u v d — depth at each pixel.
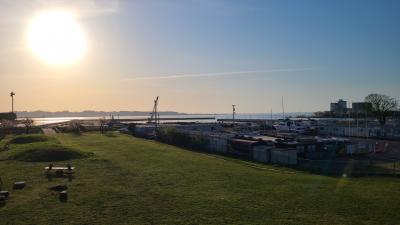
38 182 24.34
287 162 38.62
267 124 105.75
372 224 16.11
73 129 82.81
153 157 37.19
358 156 46.75
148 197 20.50
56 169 27.64
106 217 16.95
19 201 19.53
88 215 17.22
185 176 26.69
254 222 16.23
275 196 20.92
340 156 46.69
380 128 75.94
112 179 25.44
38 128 86.81
